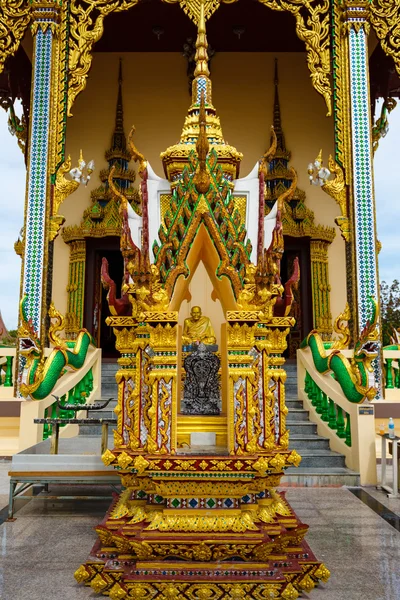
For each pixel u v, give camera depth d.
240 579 3.83
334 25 11.40
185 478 3.98
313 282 15.77
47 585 4.32
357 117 11.05
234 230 4.55
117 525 4.34
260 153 16.53
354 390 8.33
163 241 4.48
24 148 14.99
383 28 11.42
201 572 3.87
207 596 3.80
